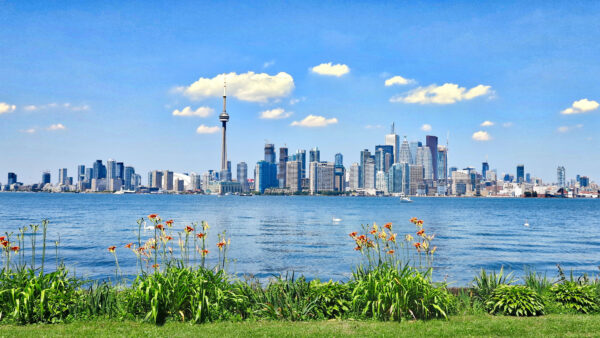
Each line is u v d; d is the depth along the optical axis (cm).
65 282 1304
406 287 1254
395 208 19912
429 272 1364
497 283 1488
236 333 1104
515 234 6806
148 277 1286
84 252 4147
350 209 18300
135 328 1139
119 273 3014
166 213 13425
